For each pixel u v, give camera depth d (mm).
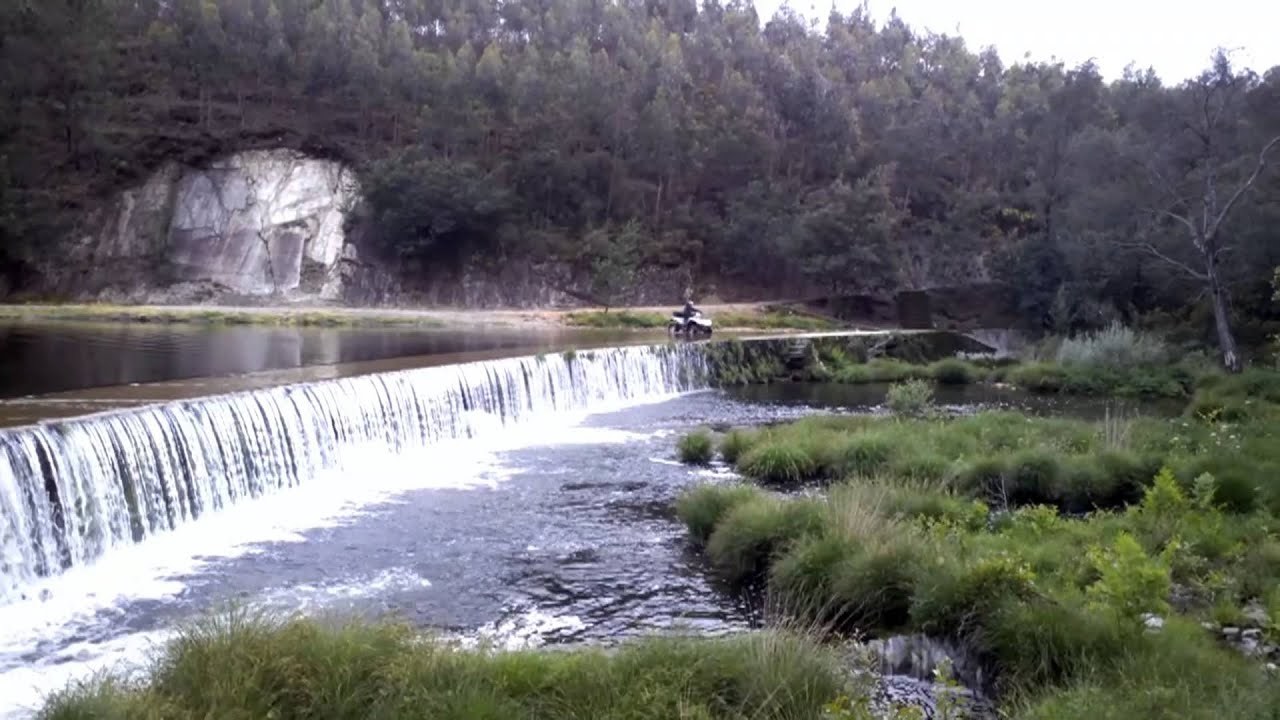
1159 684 7488
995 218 78250
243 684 7539
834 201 69312
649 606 11648
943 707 7734
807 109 85250
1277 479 14961
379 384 20562
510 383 26547
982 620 9203
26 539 11711
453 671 8102
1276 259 44281
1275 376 32656
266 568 12945
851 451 19172
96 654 9906
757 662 8266
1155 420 24141
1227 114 49469
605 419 27938
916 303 66500
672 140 75438
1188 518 13094
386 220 67312
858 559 10898
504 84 79438
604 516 15953
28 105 69062
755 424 26953
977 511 13820
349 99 79750
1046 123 68875
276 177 72750
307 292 68812
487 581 12539
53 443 12266
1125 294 54438
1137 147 52500
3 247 64438
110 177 70750
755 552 12680
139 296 67000
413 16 96562
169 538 14250
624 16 100750
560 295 68312
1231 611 9875
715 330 51062
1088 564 11172
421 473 19406
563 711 7707
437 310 62562
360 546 14070
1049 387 38156
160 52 77938
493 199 67812
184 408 14922
